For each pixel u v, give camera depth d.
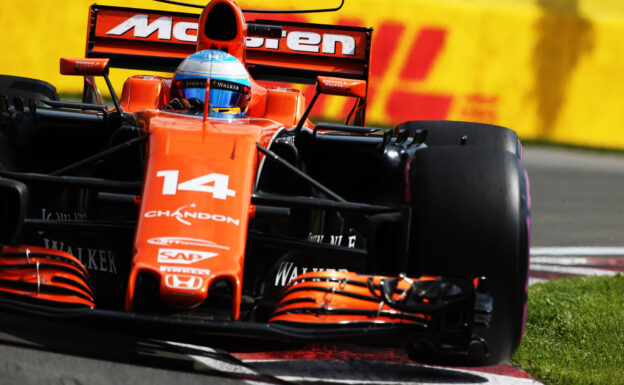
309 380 14.59
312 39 25.25
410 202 14.99
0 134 17.41
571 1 62.62
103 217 18.34
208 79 17.03
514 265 14.23
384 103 58.94
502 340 14.48
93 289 16.34
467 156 15.05
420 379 15.27
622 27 61.16
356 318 13.84
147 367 14.05
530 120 60.47
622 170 54.78
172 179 14.62
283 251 17.33
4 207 13.77
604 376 16.34
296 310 14.06
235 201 14.57
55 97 23.58
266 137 16.86
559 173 50.84
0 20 55.69
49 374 13.21
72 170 15.69
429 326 13.62
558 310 21.16
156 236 13.77
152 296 14.18
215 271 13.34
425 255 14.40
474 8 59.50
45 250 14.34
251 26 23.41
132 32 25.14
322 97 57.97
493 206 14.37
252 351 15.13
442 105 59.41
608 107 61.31
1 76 22.67
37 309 13.29
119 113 17.92
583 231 35.94
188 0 47.72
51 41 56.06
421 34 59.06
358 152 18.06
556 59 60.50
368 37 25.12
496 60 59.81
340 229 18.27
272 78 25.45
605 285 25.25
